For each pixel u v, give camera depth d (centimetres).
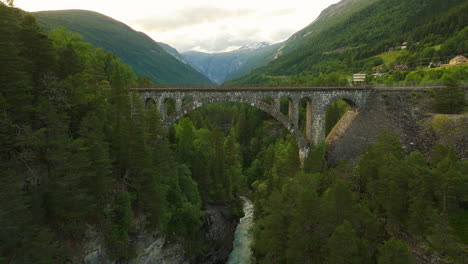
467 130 4578
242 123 9444
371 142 5406
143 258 3388
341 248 2250
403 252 2244
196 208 4056
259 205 4612
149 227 3434
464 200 2795
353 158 5306
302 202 2644
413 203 2870
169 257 3747
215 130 5731
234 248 4809
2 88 2306
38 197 2419
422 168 3017
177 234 3875
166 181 3831
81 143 2638
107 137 3294
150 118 3862
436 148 3900
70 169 2527
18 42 2602
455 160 3522
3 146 2253
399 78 9125
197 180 4891
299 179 3788
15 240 2108
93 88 3275
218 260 4409
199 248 4091
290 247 2652
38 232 2289
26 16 2842
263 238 3219
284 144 7138
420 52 11288
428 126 5112
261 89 5431
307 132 6044
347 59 14875
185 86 5725
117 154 3322
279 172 5194
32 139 2333
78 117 3130
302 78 13512
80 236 2773
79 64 3328
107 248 2992
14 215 2102
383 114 5759
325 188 4016
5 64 2292
